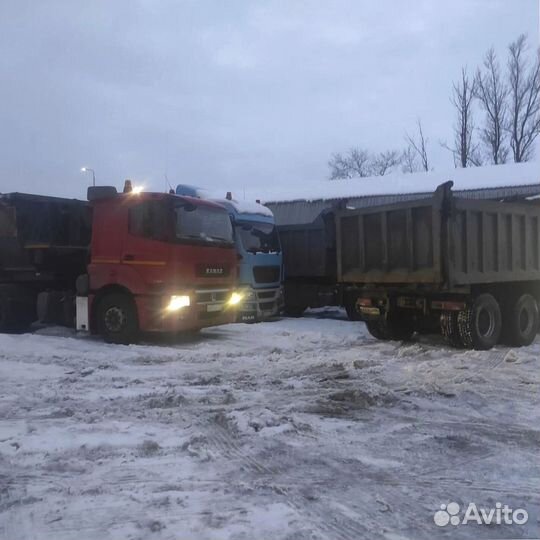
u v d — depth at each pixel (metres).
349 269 11.25
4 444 5.10
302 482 4.39
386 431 5.62
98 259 10.91
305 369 8.32
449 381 7.67
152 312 10.31
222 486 4.28
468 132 38.97
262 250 14.54
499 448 5.18
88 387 7.25
